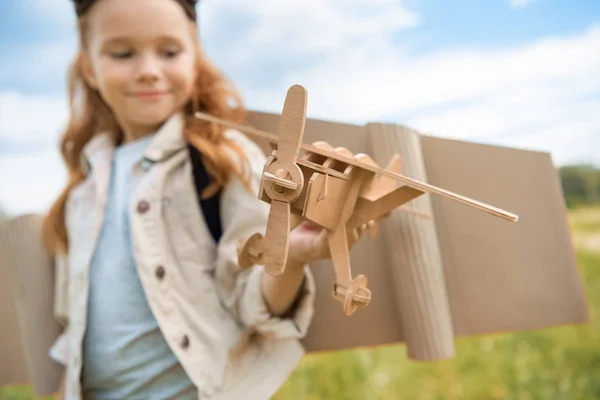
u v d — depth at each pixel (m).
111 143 0.98
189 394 0.81
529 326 1.04
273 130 1.05
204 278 0.84
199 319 0.81
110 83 0.87
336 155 0.61
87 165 1.01
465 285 1.04
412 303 0.97
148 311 0.83
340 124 1.03
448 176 1.05
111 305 0.84
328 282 1.03
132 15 0.85
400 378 1.42
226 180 0.87
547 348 1.40
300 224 0.71
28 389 1.48
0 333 1.15
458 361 1.43
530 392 1.35
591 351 1.37
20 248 1.09
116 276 0.85
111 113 1.01
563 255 1.06
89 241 0.89
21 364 1.15
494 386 1.38
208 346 0.80
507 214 0.54
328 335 1.02
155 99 0.88
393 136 0.99
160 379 0.82
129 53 0.87
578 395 1.32
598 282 1.46
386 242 1.02
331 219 0.62
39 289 1.08
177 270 0.83
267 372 0.83
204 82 0.98
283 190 0.54
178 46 0.89
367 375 1.41
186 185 0.87
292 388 1.40
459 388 1.39
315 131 1.03
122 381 0.83
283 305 0.77
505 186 1.06
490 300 1.04
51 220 1.01
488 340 1.45
